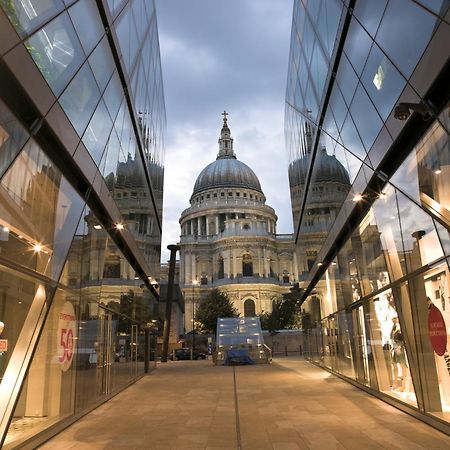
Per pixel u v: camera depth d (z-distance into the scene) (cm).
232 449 739
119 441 809
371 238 1249
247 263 10325
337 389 1506
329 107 1567
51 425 867
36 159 764
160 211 3044
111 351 1456
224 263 10106
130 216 1789
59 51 814
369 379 1380
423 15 688
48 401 869
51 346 890
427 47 681
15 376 725
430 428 841
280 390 1527
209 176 13612
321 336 2533
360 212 1367
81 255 1083
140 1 1792
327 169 1752
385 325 1180
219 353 3297
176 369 2856
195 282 9444
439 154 719
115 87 1370
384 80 912
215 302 8181
